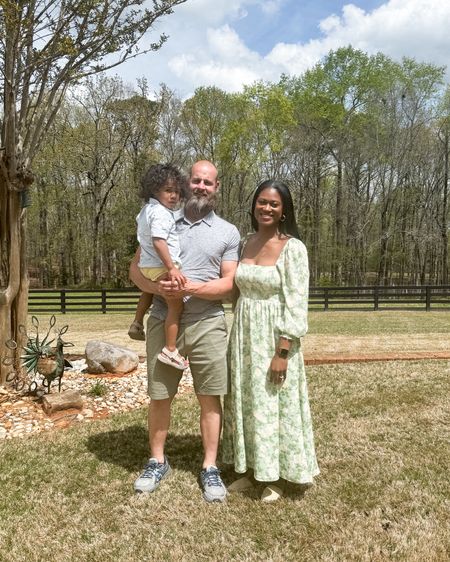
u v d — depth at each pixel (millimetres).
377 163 31578
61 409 4523
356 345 8570
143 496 3012
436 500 2924
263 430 2883
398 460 3492
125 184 31031
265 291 2920
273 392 2910
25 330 5148
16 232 4965
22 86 4828
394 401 4910
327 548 2477
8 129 4699
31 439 3963
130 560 2400
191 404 4914
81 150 30812
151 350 3086
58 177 34000
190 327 2980
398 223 34094
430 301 16578
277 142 29469
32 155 5000
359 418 4434
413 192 32406
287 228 2965
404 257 34531
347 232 33312
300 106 31594
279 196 2881
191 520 2746
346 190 33594
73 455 3643
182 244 2971
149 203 2936
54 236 37000
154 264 2881
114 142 30359
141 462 3523
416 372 6078
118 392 5309
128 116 28984
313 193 33531
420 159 31375
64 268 38469
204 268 2971
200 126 30000
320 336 9867
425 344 8609
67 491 3098
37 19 4680
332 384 5629
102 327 12805
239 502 2941
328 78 31250
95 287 33344
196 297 2971
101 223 35000
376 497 2980
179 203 2957
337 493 3039
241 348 2973
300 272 2855
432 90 30234
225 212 31406
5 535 2613
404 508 2852
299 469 2896
